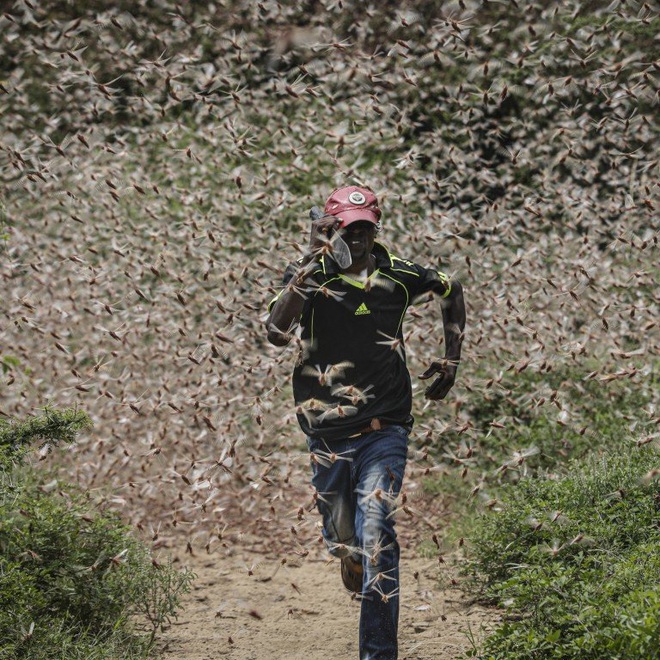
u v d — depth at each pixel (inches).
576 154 512.1
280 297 265.6
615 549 297.9
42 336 439.2
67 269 463.8
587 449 422.3
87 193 509.7
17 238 465.4
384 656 253.3
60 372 417.4
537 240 498.6
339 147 396.8
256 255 481.4
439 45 451.8
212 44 566.6
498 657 254.1
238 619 331.6
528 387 465.4
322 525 287.3
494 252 481.7
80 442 387.5
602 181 590.9
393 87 528.4
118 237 485.4
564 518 309.6
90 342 447.2
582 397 452.4
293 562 393.7
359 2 556.1
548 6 459.8
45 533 295.7
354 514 278.4
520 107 585.9
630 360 430.6
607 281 449.7
